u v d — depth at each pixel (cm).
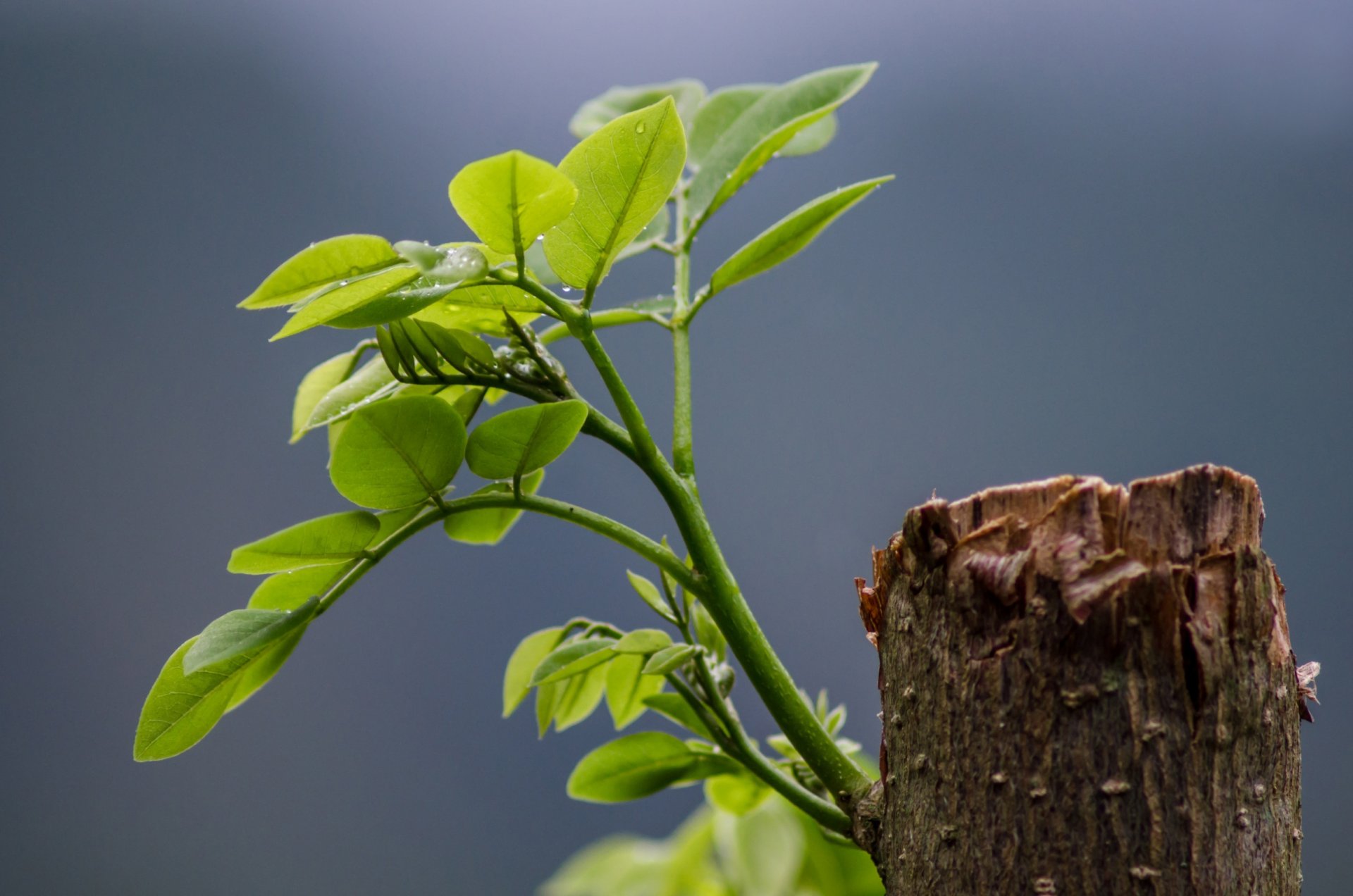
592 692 106
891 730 98
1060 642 96
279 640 100
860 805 100
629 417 101
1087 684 96
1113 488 97
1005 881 96
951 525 98
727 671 103
